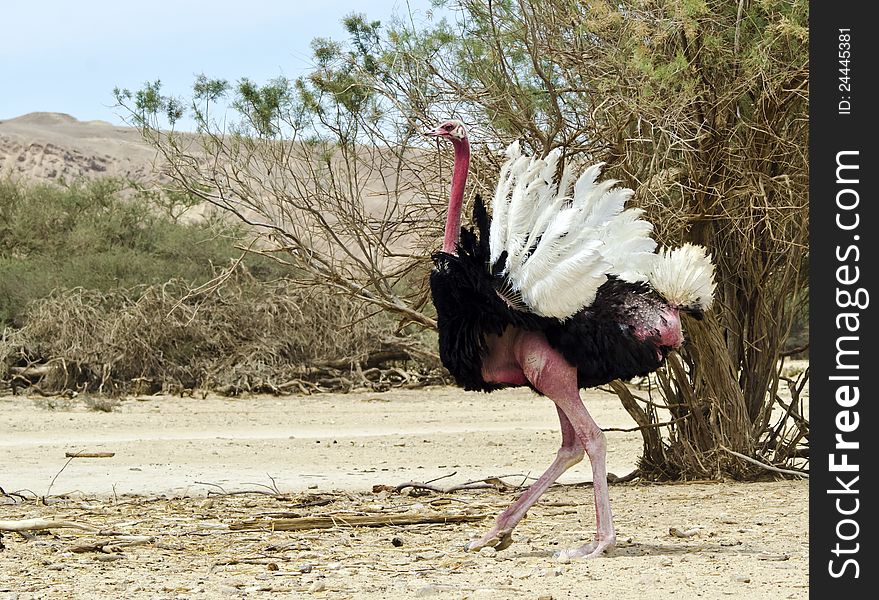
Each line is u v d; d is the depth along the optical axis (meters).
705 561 9.72
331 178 15.16
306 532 11.97
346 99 14.98
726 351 15.75
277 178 15.26
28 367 36.28
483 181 15.00
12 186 52.81
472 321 9.84
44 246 49.91
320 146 15.26
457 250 9.85
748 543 10.84
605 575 9.04
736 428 16.02
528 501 10.41
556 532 11.87
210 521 12.93
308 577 9.29
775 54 14.21
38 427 27.36
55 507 14.27
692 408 16.09
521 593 8.34
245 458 20.48
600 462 9.93
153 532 12.08
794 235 15.29
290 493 15.69
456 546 10.87
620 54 13.98
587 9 14.42
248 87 15.09
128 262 43.69
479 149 15.12
